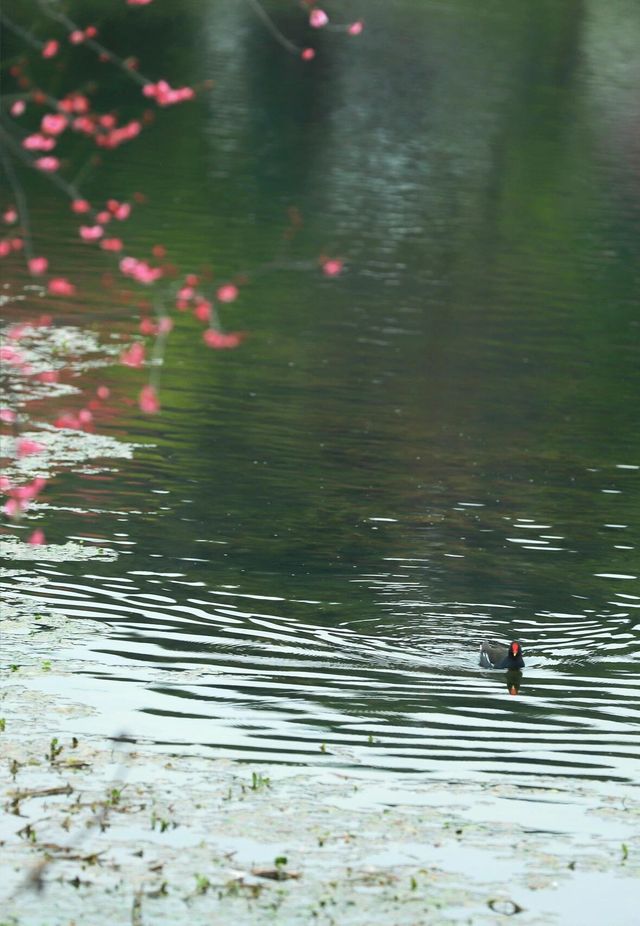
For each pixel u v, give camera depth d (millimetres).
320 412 24703
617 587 17859
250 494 20375
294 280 33562
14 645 15086
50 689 14156
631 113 57062
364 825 11945
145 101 52062
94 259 33531
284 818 11961
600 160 49875
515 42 68000
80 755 12836
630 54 67188
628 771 13273
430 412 25312
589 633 16453
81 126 15320
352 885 11000
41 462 20969
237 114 52219
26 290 30531
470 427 24641
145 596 16609
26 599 16297
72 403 24062
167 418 23719
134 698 14102
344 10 70750
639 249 39344
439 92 58219
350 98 56344
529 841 11859
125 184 41594
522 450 23609
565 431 24891
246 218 38906
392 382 26906
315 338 29375
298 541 18688
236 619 16156
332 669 15078
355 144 49594
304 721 13867
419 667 15281
